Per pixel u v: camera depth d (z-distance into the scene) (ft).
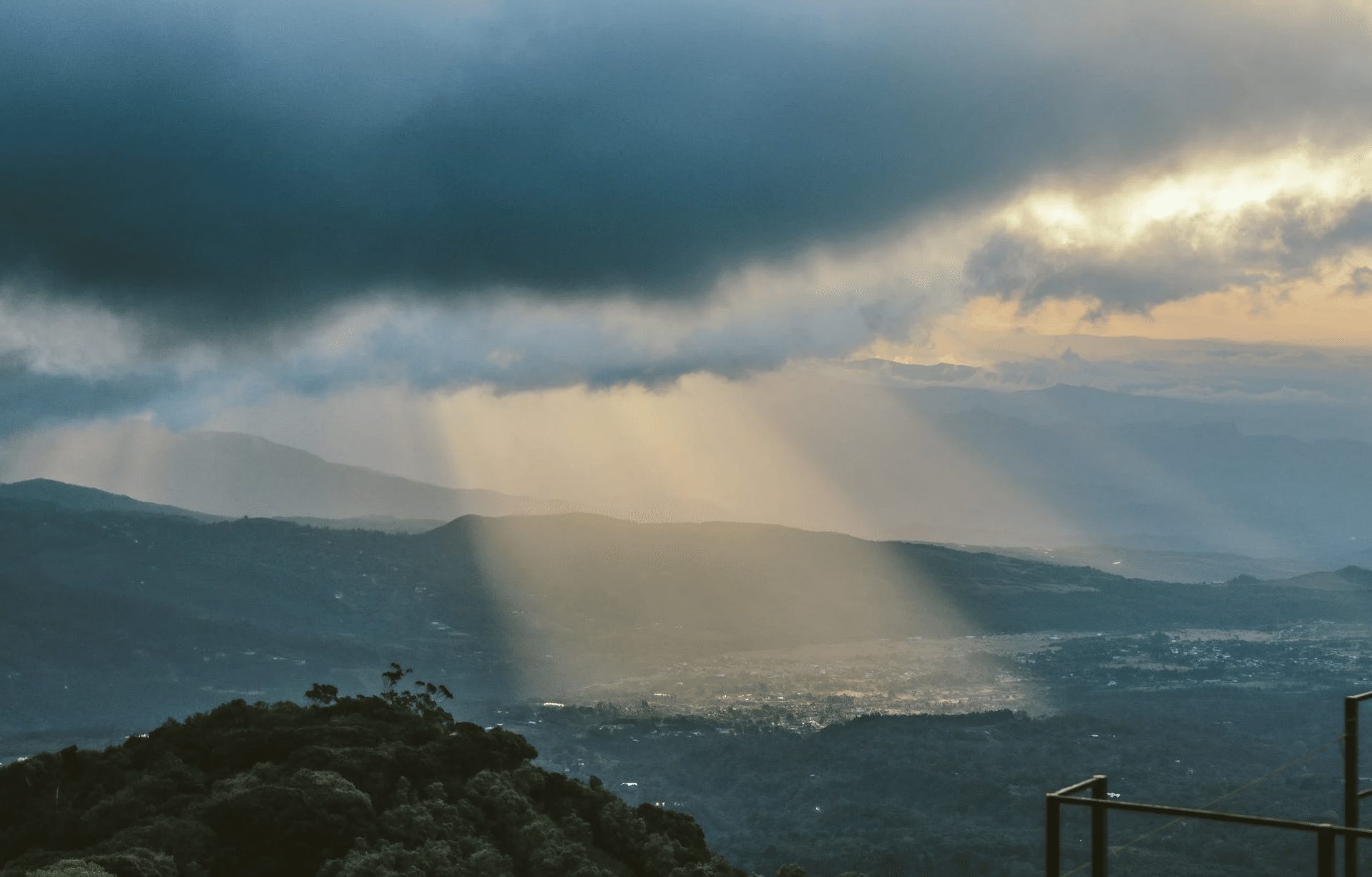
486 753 313.12
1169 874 498.28
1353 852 104.88
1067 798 78.54
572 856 275.59
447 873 248.52
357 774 275.39
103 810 257.34
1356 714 106.52
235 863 238.27
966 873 540.11
